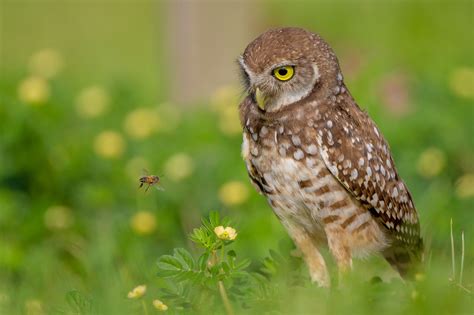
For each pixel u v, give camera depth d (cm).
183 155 1292
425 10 2286
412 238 1018
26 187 1294
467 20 2239
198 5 1716
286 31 959
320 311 840
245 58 962
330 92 952
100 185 1276
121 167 1302
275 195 973
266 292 867
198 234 849
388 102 1433
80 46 2472
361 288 858
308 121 940
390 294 852
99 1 2719
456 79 1401
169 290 869
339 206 954
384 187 972
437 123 1332
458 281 876
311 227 977
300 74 941
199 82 1727
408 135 1316
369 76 1492
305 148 940
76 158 1296
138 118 1370
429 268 933
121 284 973
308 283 905
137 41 2477
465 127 1341
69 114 1407
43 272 1095
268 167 961
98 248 1125
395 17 2289
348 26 2305
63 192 1291
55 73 1551
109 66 2247
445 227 1136
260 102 943
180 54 1736
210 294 866
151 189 1245
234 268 851
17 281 1112
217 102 1446
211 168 1286
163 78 1850
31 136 1296
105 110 1429
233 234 846
